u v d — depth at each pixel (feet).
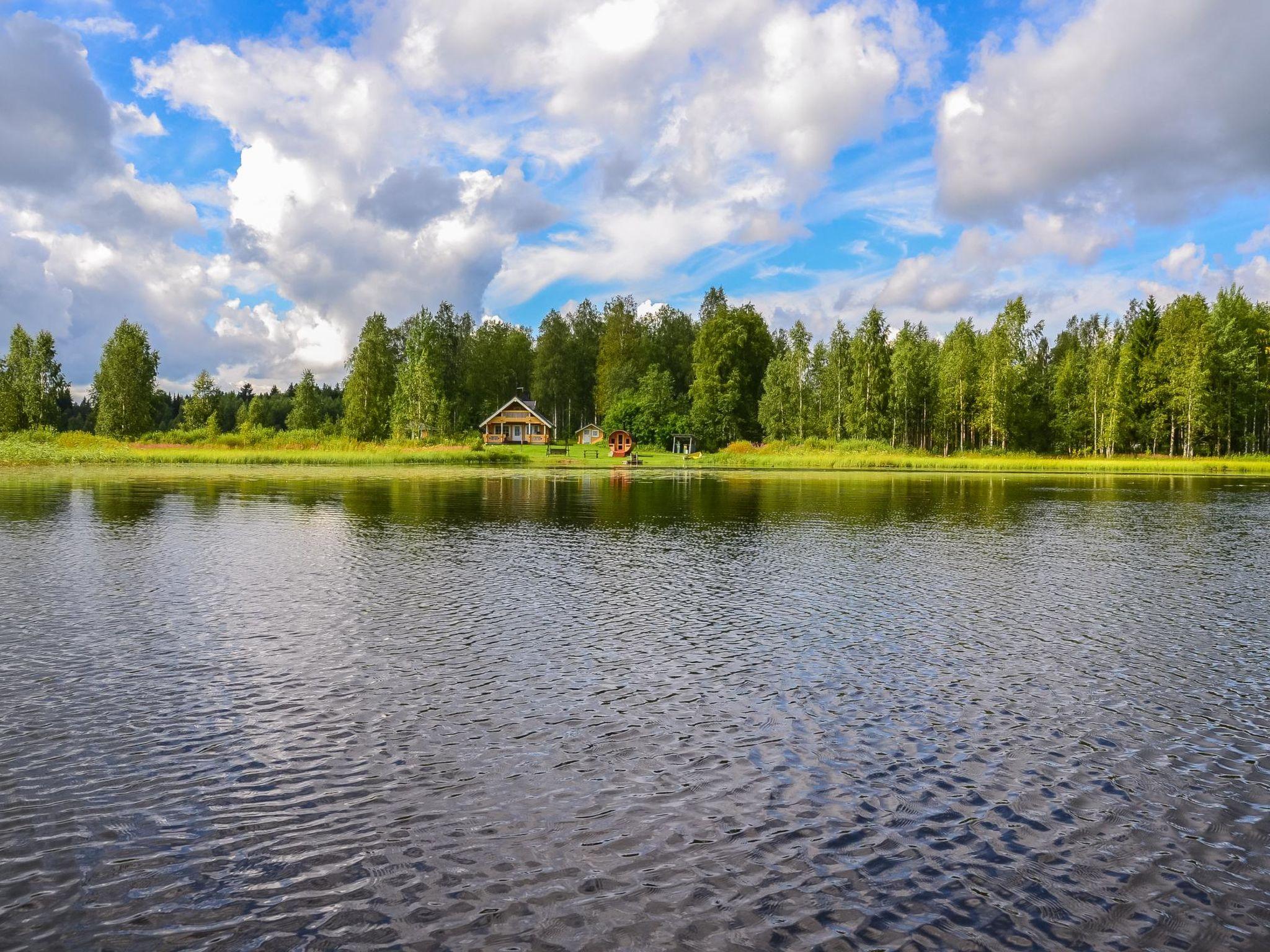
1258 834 23.31
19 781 25.45
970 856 21.88
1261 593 56.80
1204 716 32.48
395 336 452.76
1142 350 347.77
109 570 61.41
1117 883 20.74
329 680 35.45
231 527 87.76
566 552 73.26
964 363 345.92
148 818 23.36
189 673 36.11
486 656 39.47
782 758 27.91
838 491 156.04
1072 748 29.14
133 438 329.11
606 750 28.37
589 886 20.21
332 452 260.83
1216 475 234.79
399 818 23.49
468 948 17.87
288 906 19.35
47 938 18.04
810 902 19.66
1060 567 67.21
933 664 39.01
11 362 343.26
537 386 487.61
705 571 64.03
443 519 98.63
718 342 401.70
